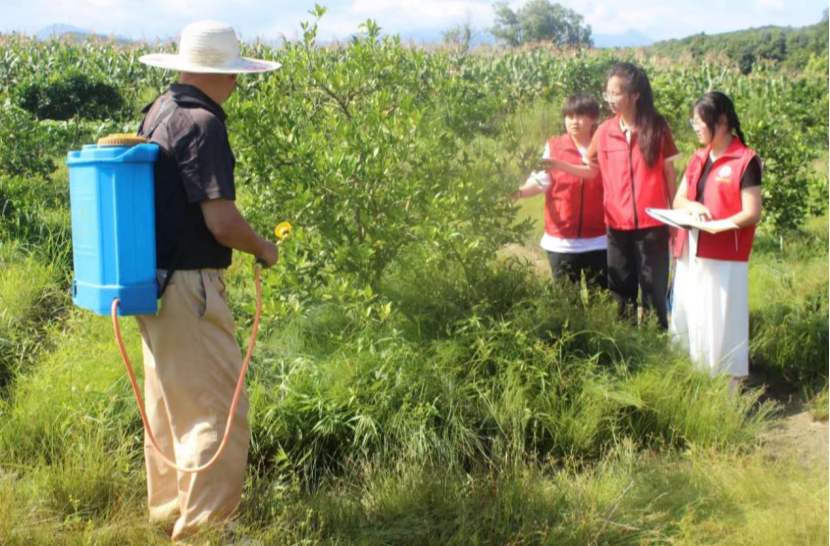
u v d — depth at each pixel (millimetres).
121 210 2988
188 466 3203
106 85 13414
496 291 5164
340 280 4664
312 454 4055
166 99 3203
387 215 4801
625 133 5227
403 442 4023
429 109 5070
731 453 4215
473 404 4336
